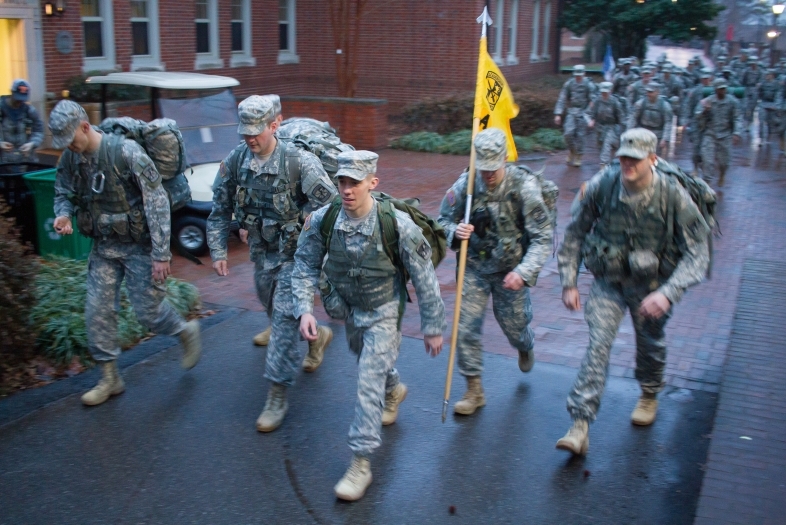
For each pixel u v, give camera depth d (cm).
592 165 1572
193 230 868
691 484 433
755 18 6275
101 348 514
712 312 701
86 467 447
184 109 938
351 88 1888
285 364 484
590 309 455
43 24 1443
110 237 499
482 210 470
